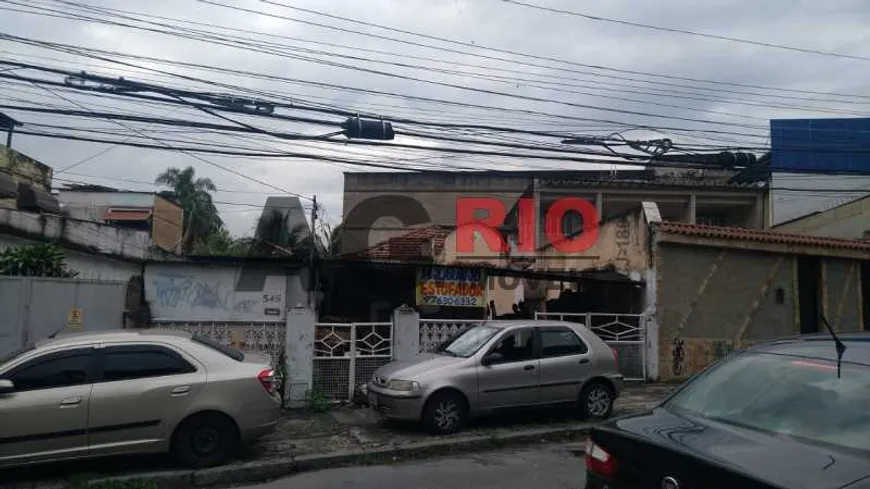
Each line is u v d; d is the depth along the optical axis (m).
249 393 8.02
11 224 14.82
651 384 14.41
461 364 9.68
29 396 7.23
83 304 11.92
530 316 16.88
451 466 8.23
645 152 14.97
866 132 26.34
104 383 7.55
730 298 15.63
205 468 7.80
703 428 3.79
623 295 16.45
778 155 26.75
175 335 8.18
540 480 7.46
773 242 15.86
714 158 15.67
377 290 16.81
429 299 15.64
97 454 7.42
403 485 7.36
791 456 3.23
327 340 12.11
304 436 9.52
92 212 29.12
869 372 3.75
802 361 4.14
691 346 15.12
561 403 10.18
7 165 19.69
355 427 10.11
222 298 14.35
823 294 16.42
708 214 25.58
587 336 10.63
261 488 7.46
